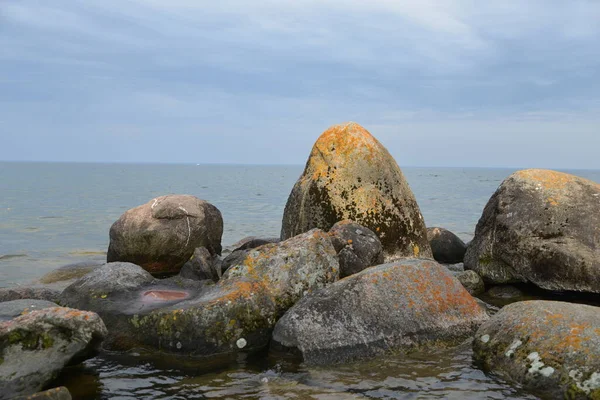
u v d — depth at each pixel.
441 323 7.38
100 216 26.19
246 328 7.41
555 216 10.88
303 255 8.50
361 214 12.03
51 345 6.28
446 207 32.56
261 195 45.47
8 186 55.31
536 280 10.73
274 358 7.00
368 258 10.32
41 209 29.44
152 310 7.64
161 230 13.79
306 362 6.78
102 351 7.38
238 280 8.02
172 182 75.44
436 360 6.79
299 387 6.01
